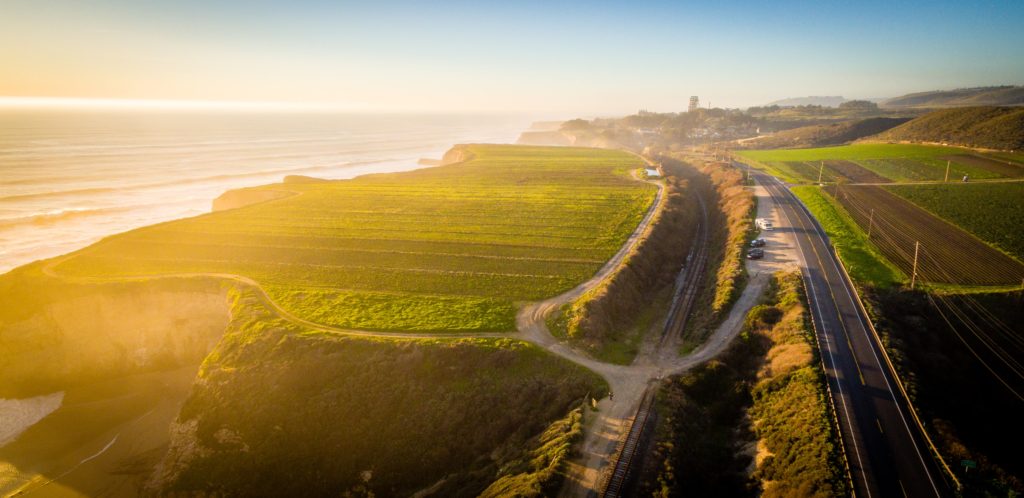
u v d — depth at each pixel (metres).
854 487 29.81
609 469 34.72
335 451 43.59
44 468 49.16
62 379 61.16
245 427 45.41
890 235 78.75
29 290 65.69
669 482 33.28
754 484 33.53
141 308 65.19
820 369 42.03
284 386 47.31
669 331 56.31
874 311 52.41
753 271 66.38
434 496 39.00
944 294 57.81
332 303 60.12
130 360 62.84
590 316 54.72
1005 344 51.12
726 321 54.53
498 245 80.94
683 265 79.94
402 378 47.22
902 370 41.66
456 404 45.03
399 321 55.31
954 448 32.75
